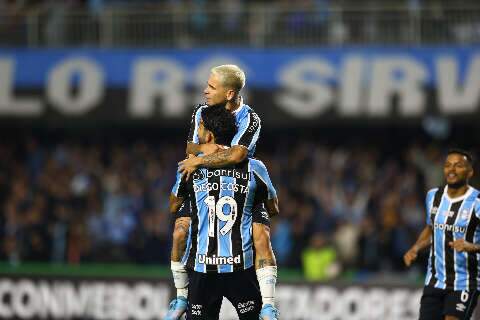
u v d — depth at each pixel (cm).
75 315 4281
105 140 6531
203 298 2203
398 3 6019
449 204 2805
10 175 6006
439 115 5628
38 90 5853
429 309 2828
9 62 5872
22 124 6272
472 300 2772
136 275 4256
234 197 2175
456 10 5628
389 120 5662
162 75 5791
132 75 5809
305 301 4156
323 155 6000
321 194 5541
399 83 5644
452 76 5622
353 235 5100
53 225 5434
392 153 6366
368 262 5103
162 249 5278
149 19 5838
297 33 5788
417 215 5394
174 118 5781
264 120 5750
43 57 5866
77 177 5844
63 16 5875
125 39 5856
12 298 4316
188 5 6069
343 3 6131
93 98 5819
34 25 5906
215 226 2170
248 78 5744
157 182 5756
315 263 4938
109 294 4266
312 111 5709
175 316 2231
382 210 5328
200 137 2227
